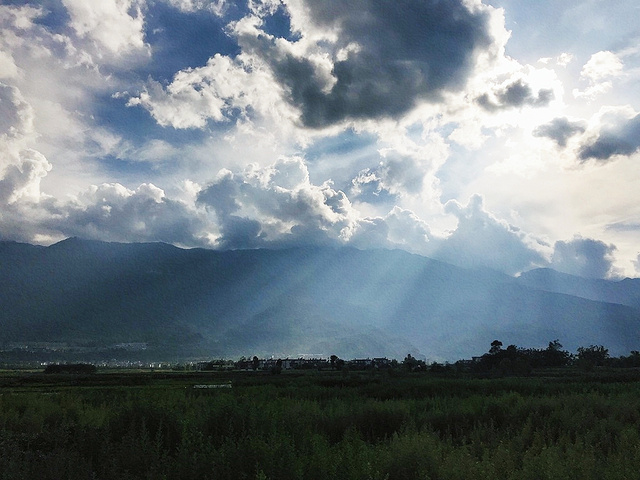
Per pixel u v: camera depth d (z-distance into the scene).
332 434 15.98
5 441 11.70
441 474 9.59
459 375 94.25
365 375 102.75
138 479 8.96
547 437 14.28
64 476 9.16
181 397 20.19
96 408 19.94
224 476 8.85
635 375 80.50
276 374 120.56
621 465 9.91
